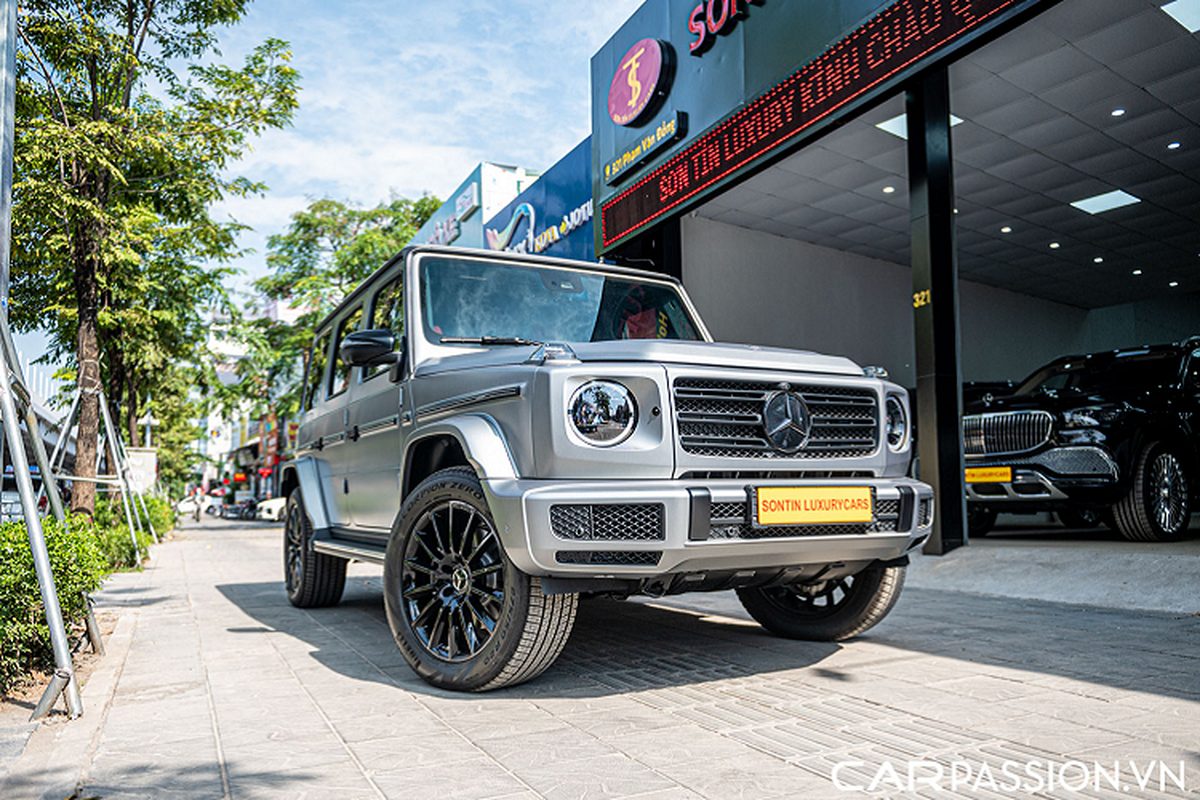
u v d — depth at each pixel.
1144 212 13.45
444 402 3.58
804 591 4.14
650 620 4.76
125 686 3.40
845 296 15.23
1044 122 10.04
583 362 3.05
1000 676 3.27
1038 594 5.43
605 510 2.81
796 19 8.83
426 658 3.31
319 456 5.57
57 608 3.05
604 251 12.74
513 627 3.00
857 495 3.17
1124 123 10.09
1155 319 20.30
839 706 2.90
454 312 4.12
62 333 12.34
